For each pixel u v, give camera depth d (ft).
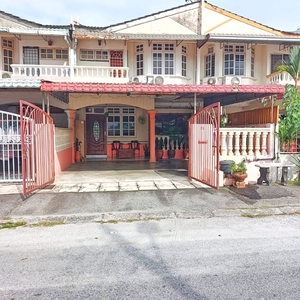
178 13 50.34
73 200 22.26
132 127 55.88
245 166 27.84
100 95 43.16
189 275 11.26
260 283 10.63
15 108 47.93
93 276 11.22
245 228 16.89
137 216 19.04
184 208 20.40
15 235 15.87
